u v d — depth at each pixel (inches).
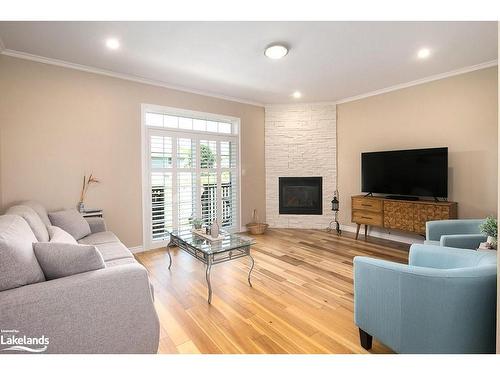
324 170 191.5
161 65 124.3
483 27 92.0
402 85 152.9
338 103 187.5
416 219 135.0
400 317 52.2
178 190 156.9
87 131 126.1
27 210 83.1
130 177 139.3
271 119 198.1
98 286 49.8
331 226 191.9
